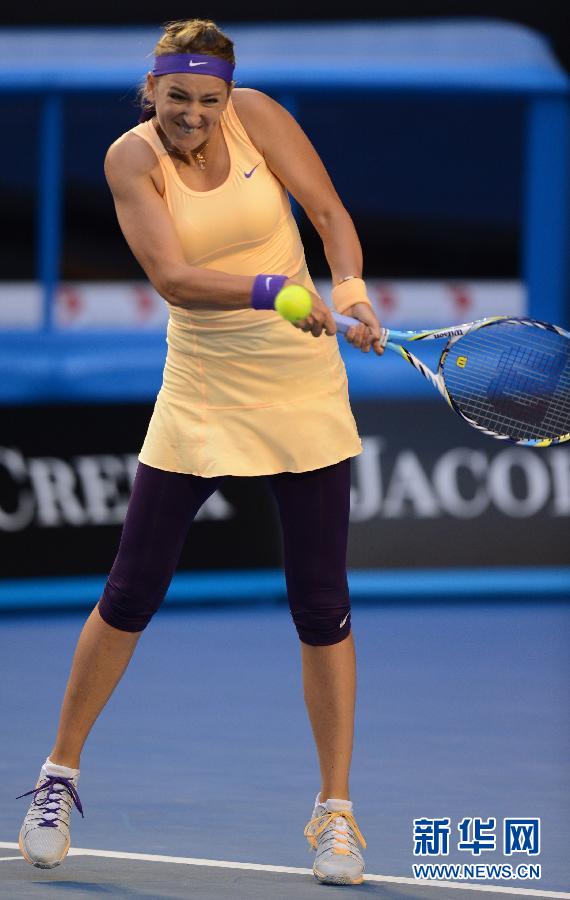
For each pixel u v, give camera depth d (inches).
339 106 1212.5
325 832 484.1
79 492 1136.8
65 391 1141.1
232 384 486.3
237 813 575.2
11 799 593.6
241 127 476.1
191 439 489.7
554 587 1198.3
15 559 1123.9
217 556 1157.7
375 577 1181.1
